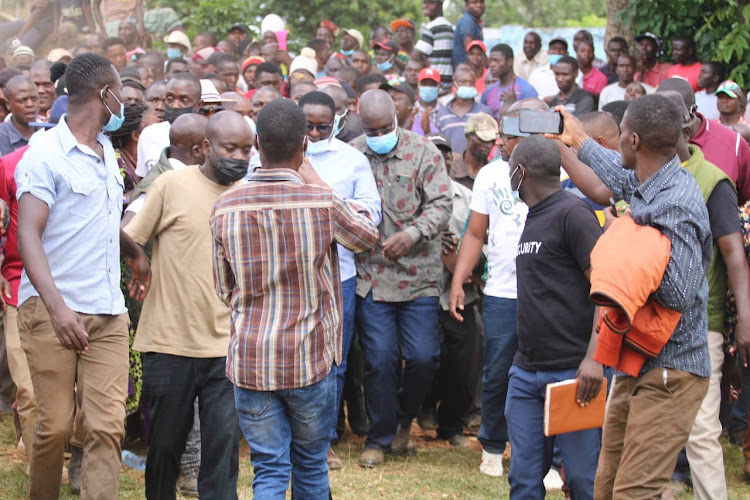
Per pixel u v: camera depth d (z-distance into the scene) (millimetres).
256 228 3912
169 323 4715
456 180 7246
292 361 3912
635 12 10648
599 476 4266
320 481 4172
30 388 5070
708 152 5590
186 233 4719
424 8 12648
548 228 4441
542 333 4453
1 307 4723
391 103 6320
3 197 5195
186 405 4727
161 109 7473
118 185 4586
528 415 4535
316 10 18953
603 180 4305
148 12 14453
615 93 10656
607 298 3801
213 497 4656
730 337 5188
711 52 10148
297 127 3982
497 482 5961
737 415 6828
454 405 6906
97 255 4445
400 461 6438
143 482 5684
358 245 4105
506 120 4527
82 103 4449
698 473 5094
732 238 4875
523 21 33406
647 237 3818
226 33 15633
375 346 6285
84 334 4191
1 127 6941
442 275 6676
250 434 4012
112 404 4445
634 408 4027
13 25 12875
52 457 4488
